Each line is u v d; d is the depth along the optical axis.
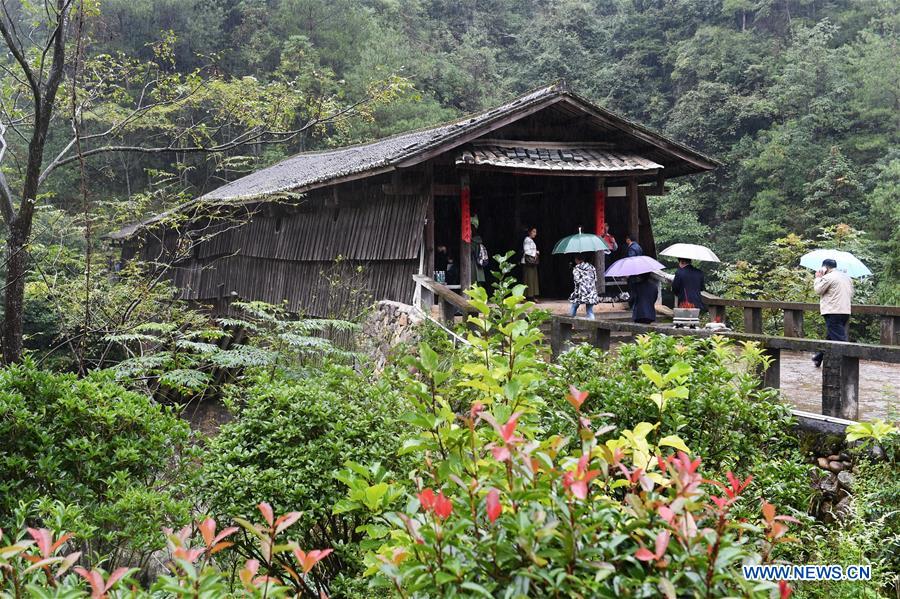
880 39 32.81
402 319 10.34
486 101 39.28
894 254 22.89
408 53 35.81
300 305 14.09
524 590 1.62
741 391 4.04
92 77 11.08
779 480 3.77
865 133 30.67
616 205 13.64
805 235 28.17
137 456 4.08
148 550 3.93
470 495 1.85
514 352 2.72
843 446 4.93
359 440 4.29
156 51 11.17
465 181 10.95
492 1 52.56
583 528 1.70
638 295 9.71
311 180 11.34
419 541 1.79
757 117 33.28
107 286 11.24
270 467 4.20
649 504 1.72
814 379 7.97
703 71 36.03
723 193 32.97
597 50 45.31
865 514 4.21
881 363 9.27
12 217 8.97
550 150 11.55
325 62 30.72
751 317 10.83
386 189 10.87
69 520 3.33
